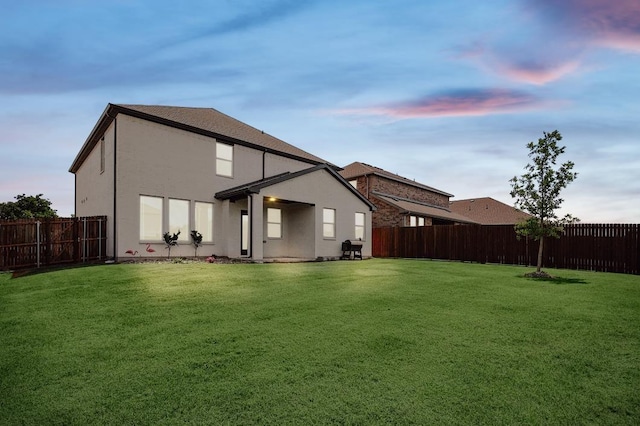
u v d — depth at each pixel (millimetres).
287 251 17984
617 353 3930
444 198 35062
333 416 2604
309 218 17109
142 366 3527
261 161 18109
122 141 13023
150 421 2551
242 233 16281
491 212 35844
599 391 3033
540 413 2672
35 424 2531
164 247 13977
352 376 3285
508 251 16297
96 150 16547
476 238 17547
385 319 5266
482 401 2842
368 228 20438
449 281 9258
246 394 2943
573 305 6359
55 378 3273
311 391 2992
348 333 4570
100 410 2707
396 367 3494
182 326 4879
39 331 4691
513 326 4945
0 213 28703
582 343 4246
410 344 4160
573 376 3328
